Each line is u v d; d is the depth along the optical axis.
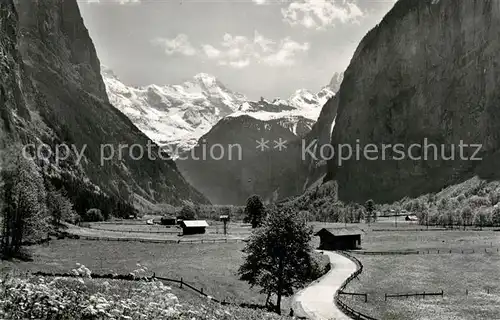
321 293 73.75
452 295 74.81
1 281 20.44
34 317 18.34
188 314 22.80
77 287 21.72
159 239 138.62
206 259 98.31
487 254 111.12
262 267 67.75
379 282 84.44
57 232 126.75
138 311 19.75
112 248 112.06
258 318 39.06
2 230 86.50
